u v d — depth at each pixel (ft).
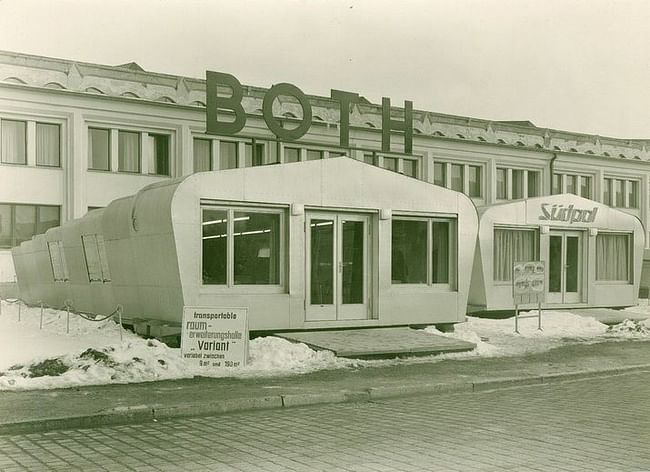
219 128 52.01
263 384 33.50
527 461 20.21
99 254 57.26
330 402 30.99
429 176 122.11
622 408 29.43
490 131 130.11
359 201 51.75
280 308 48.03
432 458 20.58
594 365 41.70
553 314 68.28
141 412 26.81
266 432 24.56
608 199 143.64
